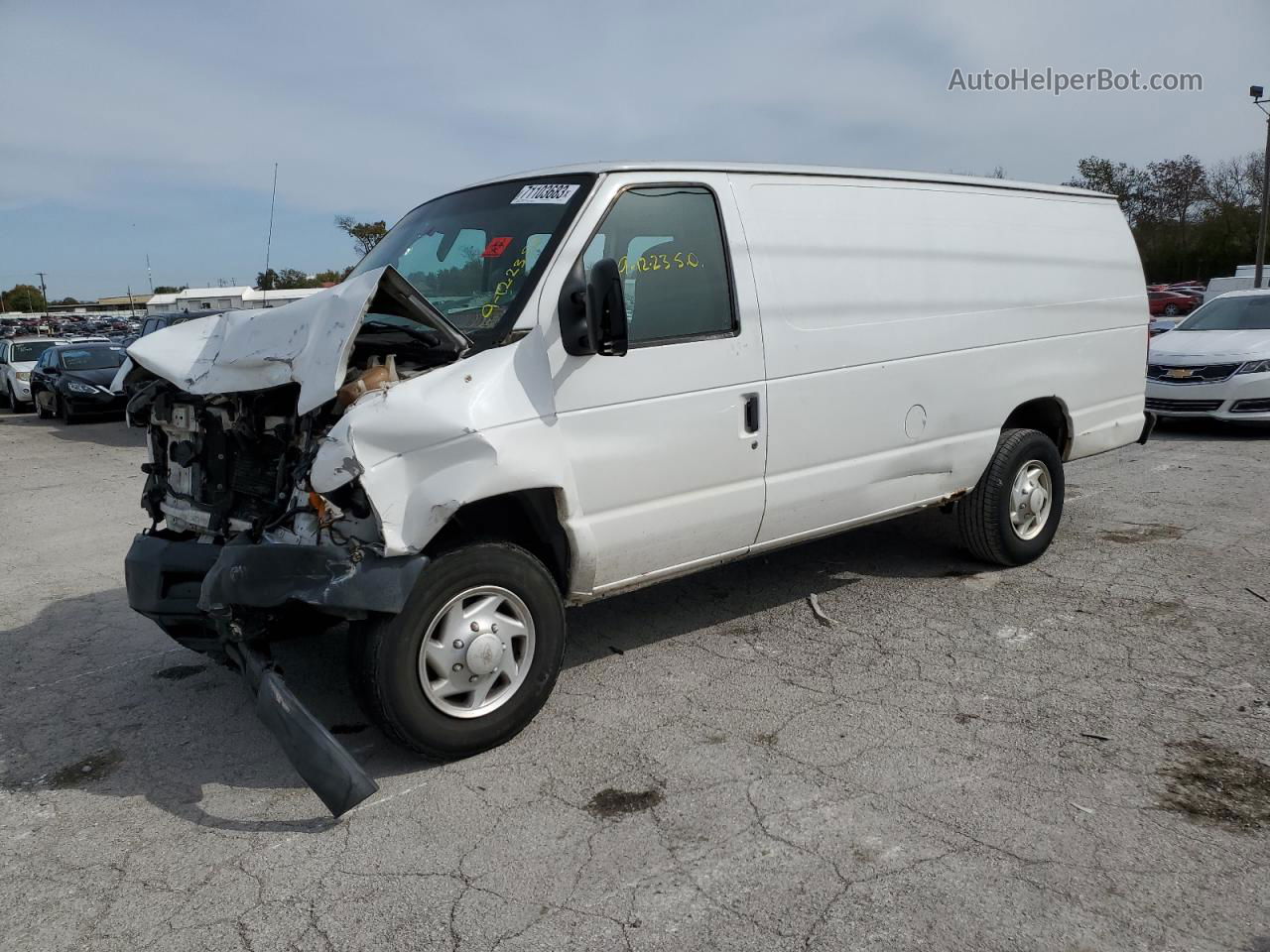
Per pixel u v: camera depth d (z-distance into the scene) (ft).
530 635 12.80
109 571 23.24
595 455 13.09
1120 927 8.93
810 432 15.55
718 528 14.73
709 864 10.13
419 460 11.48
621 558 13.74
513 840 10.75
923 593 18.48
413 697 11.84
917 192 17.48
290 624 14.48
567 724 13.50
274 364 12.18
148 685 15.87
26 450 48.73
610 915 9.39
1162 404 35.94
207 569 13.15
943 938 8.85
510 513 13.53
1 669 16.87
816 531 16.25
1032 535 19.75
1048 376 19.52
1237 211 174.81
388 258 15.57
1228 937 8.77
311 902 9.83
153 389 14.75
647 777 11.96
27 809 12.03
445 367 12.05
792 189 15.66
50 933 9.55
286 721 11.29
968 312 17.88
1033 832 10.46
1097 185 188.75
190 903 9.93
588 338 12.39
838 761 12.19
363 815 11.42
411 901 9.76
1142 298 21.86
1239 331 36.76
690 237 14.32
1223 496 25.57
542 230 13.43
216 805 11.96
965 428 18.06
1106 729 12.80
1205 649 15.34
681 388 13.92
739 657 15.66
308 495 11.70
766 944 8.88
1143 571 19.30
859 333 16.10
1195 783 11.39
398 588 11.35
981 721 13.14
